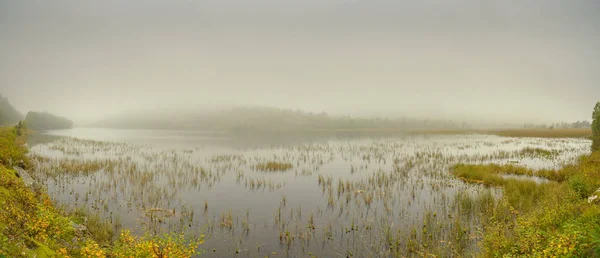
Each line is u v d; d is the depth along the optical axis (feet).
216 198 65.77
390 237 43.70
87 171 88.69
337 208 58.65
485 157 132.36
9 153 63.87
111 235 43.06
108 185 71.97
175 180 83.10
